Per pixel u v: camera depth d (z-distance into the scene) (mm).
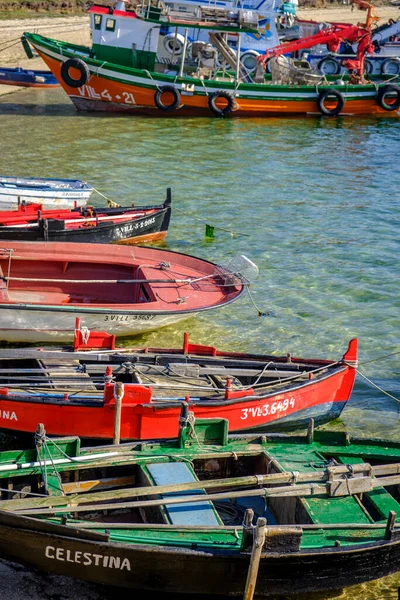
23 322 14719
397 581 10023
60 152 31875
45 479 9641
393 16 94438
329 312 17922
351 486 9797
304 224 24312
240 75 43344
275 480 9680
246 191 27734
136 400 11438
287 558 8742
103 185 27375
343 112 43219
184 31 42781
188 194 26938
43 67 51844
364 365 15609
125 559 8617
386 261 21297
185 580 8828
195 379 12766
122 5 41781
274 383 12789
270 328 16906
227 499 10562
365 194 28094
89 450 10227
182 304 15438
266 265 20641
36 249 16484
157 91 40000
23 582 9297
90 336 13336
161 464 10156
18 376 12500
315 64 48000
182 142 35156
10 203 21531
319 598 9586
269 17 44000
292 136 37656
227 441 10797
